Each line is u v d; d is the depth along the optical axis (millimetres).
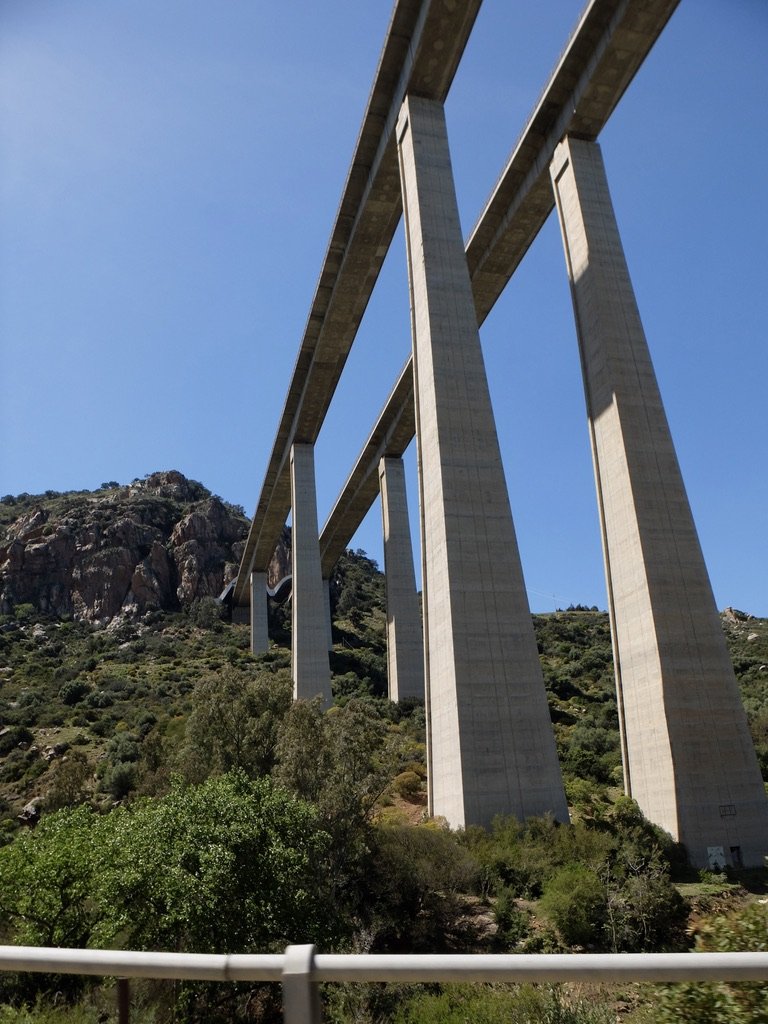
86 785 35812
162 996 8609
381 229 39469
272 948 11438
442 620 23812
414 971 2334
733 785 21703
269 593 102750
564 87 30328
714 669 22984
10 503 143000
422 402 27422
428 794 23750
